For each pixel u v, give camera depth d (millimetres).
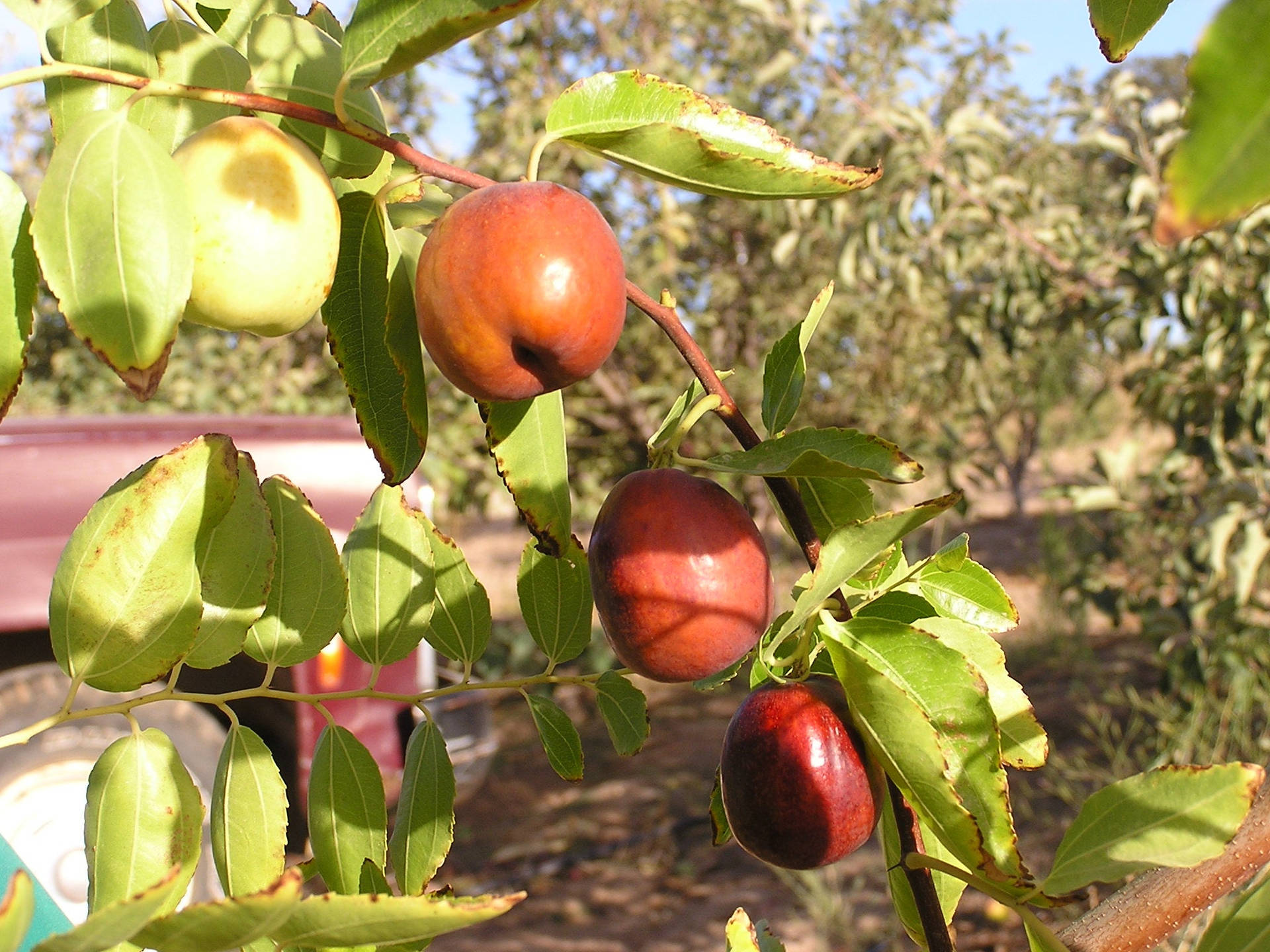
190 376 1992
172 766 205
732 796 249
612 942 1175
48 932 202
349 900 151
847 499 266
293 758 880
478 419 1773
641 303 236
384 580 258
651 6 1657
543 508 234
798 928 1161
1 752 788
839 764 241
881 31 1459
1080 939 234
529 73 1688
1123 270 1056
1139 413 1152
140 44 204
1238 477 898
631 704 269
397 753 882
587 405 1865
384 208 219
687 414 241
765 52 1576
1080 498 1043
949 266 1179
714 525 253
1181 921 227
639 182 1699
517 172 1630
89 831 199
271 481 242
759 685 261
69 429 878
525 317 200
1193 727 1046
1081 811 202
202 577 213
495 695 1879
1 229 174
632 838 1433
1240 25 81
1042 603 2055
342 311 222
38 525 834
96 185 170
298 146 201
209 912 148
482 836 1473
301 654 237
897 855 267
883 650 226
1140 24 151
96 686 203
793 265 1852
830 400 2033
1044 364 1902
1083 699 1677
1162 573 1120
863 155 1171
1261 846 228
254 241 191
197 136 197
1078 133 1156
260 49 208
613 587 254
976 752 216
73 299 168
